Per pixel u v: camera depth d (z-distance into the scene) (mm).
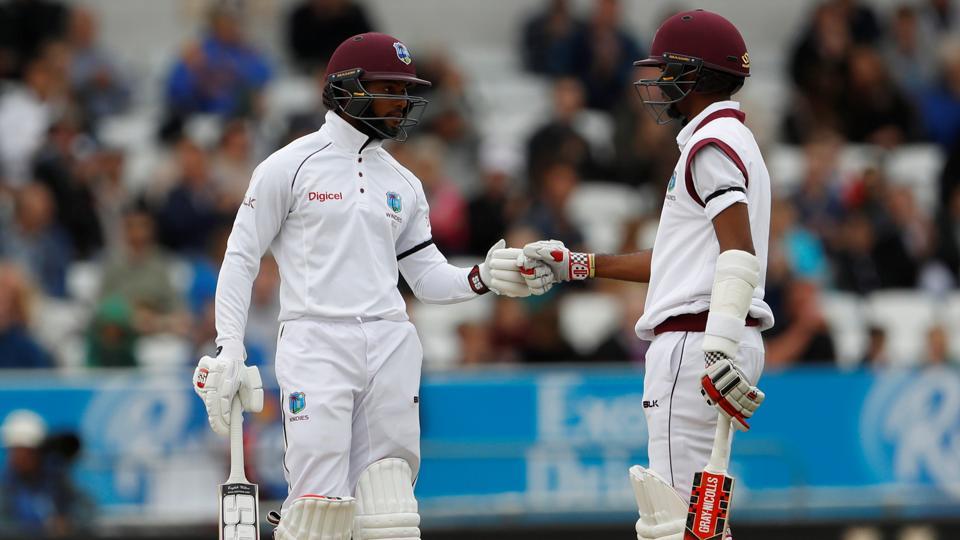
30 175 41656
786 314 35562
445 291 19719
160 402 32188
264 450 31750
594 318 38906
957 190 42781
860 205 41250
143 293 36875
